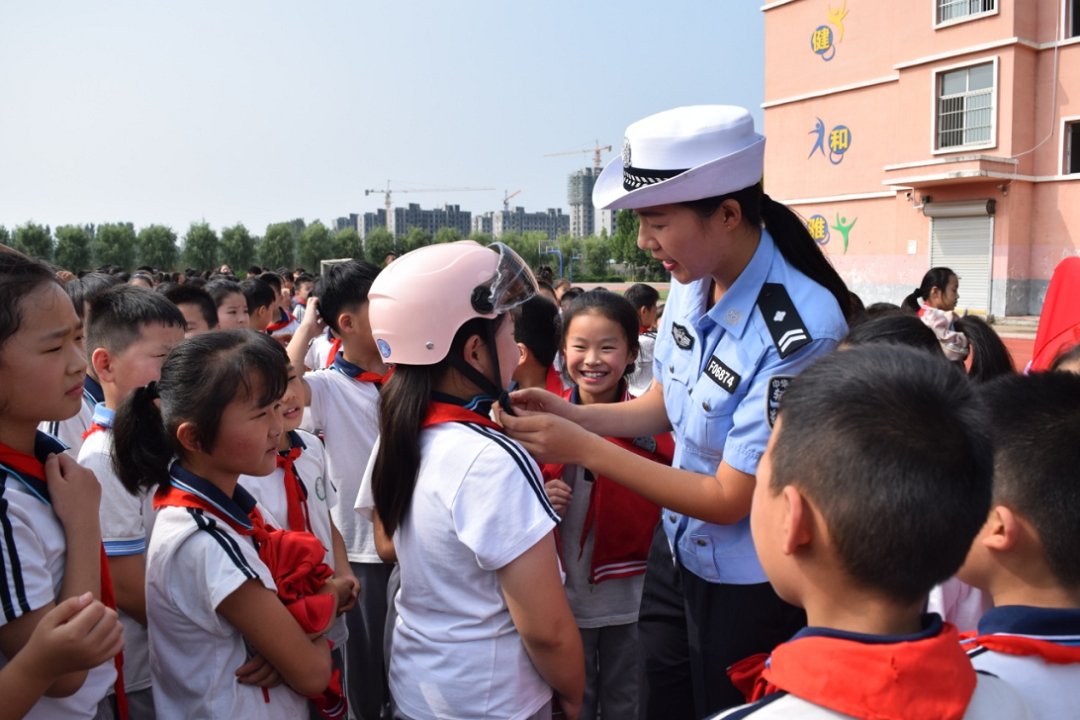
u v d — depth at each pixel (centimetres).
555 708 185
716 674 191
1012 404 120
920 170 1672
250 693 165
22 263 140
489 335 164
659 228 175
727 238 176
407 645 167
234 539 166
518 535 150
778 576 101
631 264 4878
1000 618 113
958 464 89
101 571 157
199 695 163
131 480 170
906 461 88
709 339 187
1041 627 109
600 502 234
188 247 4459
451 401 162
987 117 1609
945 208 1661
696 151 169
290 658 165
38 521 139
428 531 157
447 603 159
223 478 173
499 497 151
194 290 354
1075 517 110
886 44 1738
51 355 139
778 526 99
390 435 162
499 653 158
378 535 204
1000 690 96
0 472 137
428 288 155
